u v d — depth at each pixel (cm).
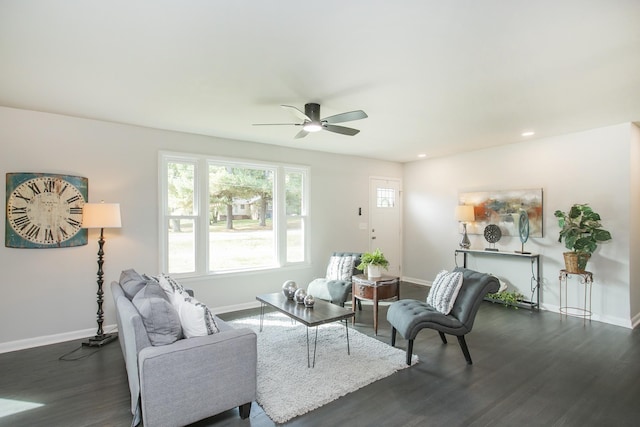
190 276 440
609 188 414
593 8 176
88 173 375
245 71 254
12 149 338
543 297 477
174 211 436
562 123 398
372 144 513
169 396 196
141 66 246
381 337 371
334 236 586
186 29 197
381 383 268
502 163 522
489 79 270
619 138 407
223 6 174
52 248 354
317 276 562
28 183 342
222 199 476
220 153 466
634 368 294
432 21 189
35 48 219
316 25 193
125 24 191
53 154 356
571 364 302
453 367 296
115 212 349
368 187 634
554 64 243
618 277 409
